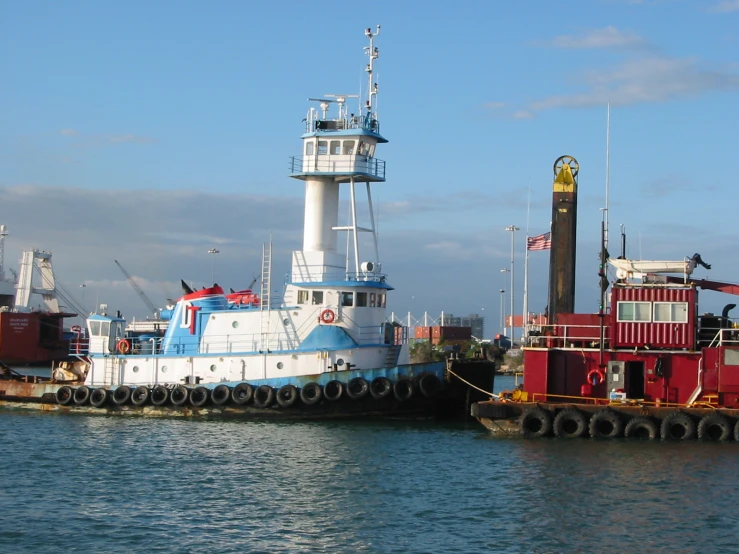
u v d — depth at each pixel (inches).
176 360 1836.9
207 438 1569.9
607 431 1499.8
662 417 1485.0
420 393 1678.2
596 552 936.3
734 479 1219.2
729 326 1595.7
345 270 1852.9
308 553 935.7
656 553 932.0
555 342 1608.0
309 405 1708.9
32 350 4298.7
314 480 1243.2
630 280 1588.3
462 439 1539.1
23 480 1261.1
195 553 936.9
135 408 1843.0
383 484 1216.8
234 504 1121.4
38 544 966.4
